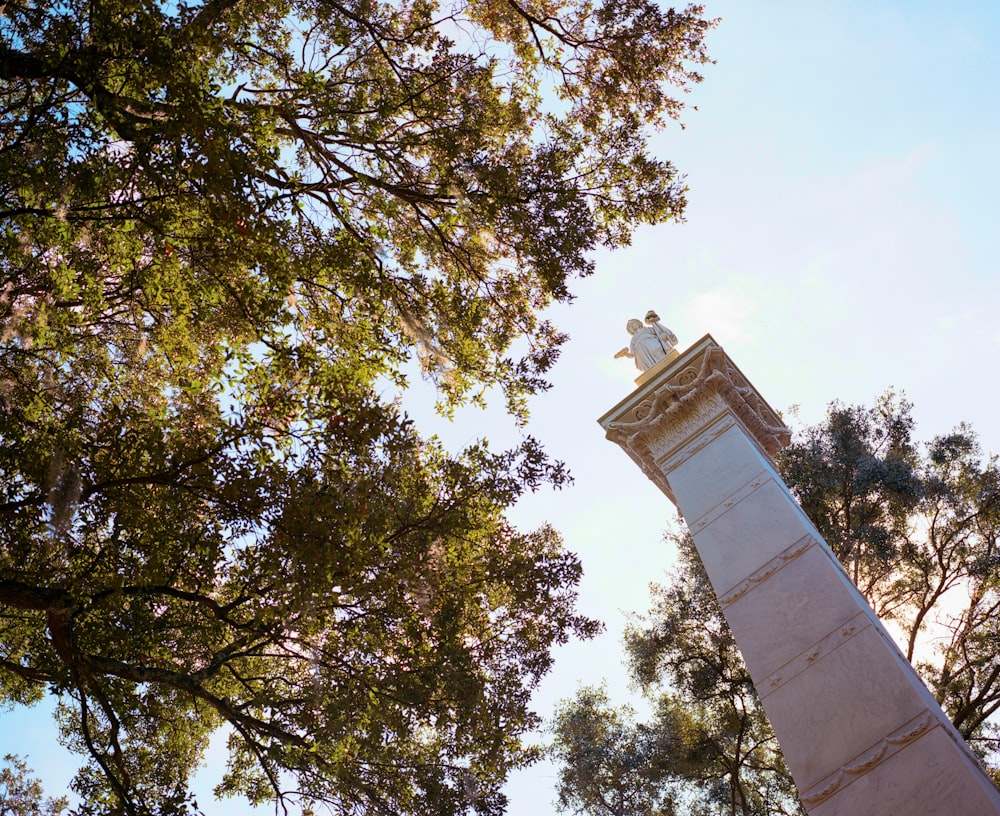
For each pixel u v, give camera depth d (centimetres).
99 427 827
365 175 1063
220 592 927
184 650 963
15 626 1006
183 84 755
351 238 955
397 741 941
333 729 875
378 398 826
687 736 1691
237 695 1089
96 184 784
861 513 1642
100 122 776
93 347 956
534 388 1174
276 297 854
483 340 1191
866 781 901
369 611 903
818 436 1711
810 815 922
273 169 816
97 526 810
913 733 898
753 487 1213
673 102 1245
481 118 1112
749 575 1130
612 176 1162
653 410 1380
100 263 836
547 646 1018
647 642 1678
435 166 1099
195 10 817
